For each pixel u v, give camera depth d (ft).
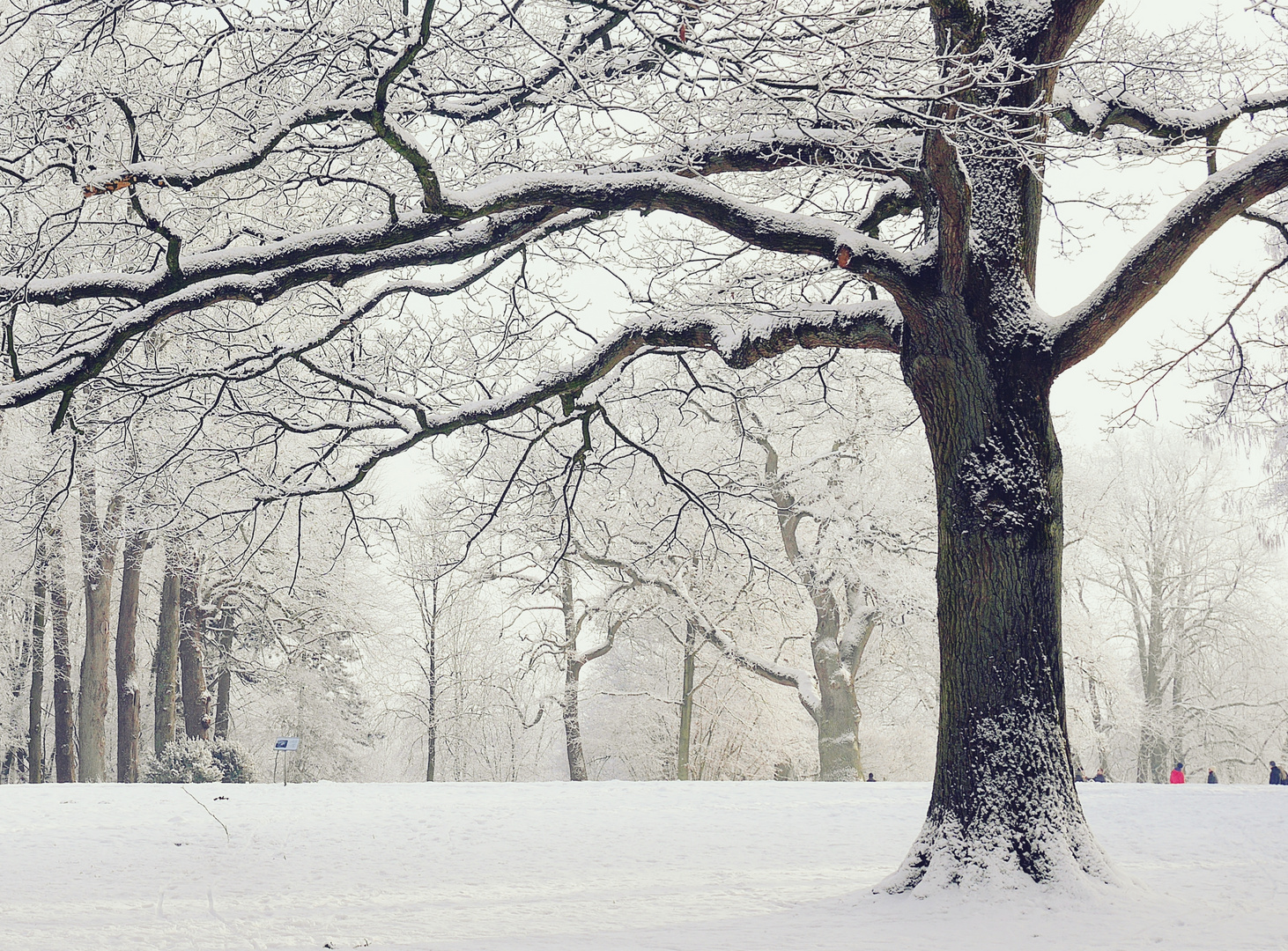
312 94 35.88
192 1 34.14
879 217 35.91
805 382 50.42
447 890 30.17
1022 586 27.86
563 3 29.68
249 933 23.44
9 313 29.84
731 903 27.76
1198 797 58.23
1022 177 29.81
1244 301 40.98
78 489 86.94
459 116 34.40
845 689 95.91
